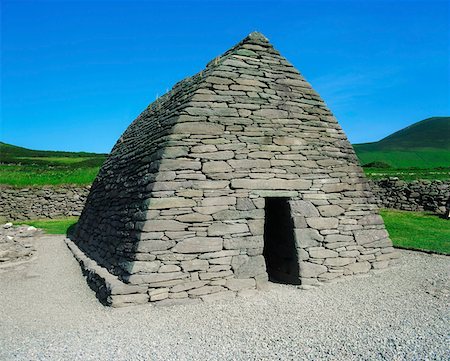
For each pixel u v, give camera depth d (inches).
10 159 2231.8
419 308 297.1
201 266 327.9
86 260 438.6
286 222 383.6
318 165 403.2
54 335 246.8
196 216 335.6
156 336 243.9
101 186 573.3
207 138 357.7
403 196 887.1
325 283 368.5
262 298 326.6
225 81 385.7
